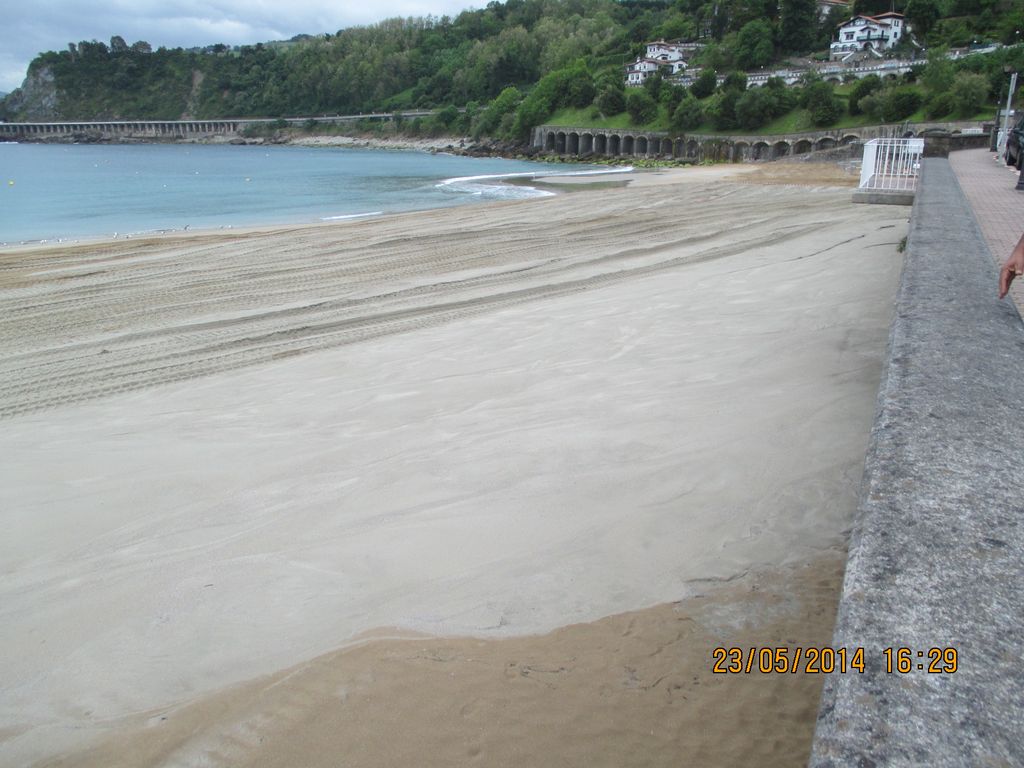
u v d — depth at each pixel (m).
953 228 6.52
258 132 182.62
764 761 2.55
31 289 12.45
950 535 1.78
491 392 6.74
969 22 106.69
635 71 128.00
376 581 3.82
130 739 2.80
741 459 4.96
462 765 2.55
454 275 12.69
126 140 193.25
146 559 4.20
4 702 3.12
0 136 199.12
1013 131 17.61
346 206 29.70
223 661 3.27
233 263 14.52
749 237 14.90
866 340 7.34
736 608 3.43
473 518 4.41
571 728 2.71
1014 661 1.37
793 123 87.56
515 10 197.00
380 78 183.00
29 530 4.63
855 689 1.35
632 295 10.21
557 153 111.62
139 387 7.68
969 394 2.72
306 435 6.01
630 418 5.81
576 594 3.61
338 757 2.61
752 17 127.06
